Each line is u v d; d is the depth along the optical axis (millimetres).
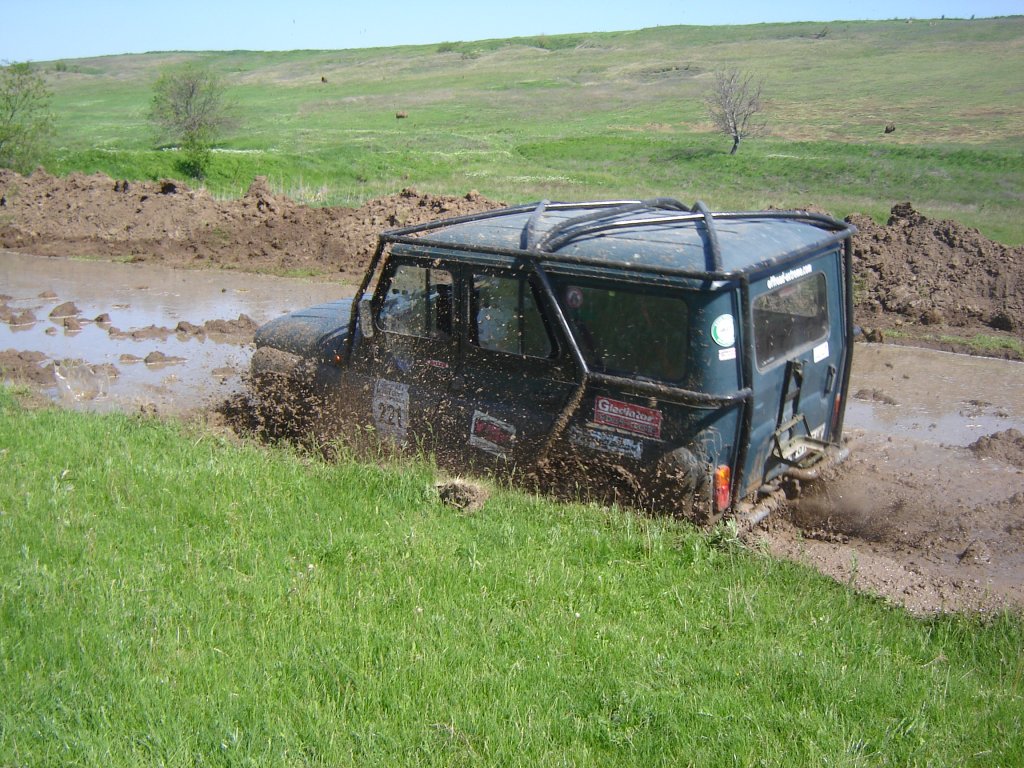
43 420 8648
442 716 4156
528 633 4852
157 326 13891
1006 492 7465
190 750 3893
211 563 5656
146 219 22062
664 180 41281
